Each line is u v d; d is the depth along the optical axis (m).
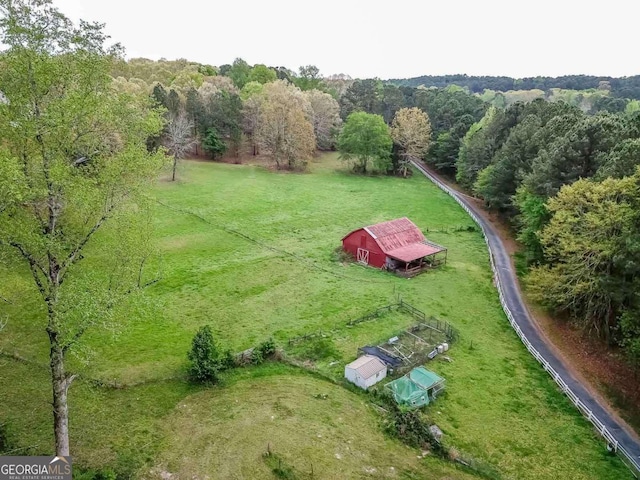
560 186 47.12
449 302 44.44
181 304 41.06
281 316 40.09
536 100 80.00
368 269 51.62
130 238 23.16
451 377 32.16
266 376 31.14
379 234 52.78
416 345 35.94
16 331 34.16
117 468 22.92
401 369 32.38
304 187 86.62
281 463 23.70
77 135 20.22
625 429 28.47
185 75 117.56
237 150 104.25
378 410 28.50
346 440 25.75
